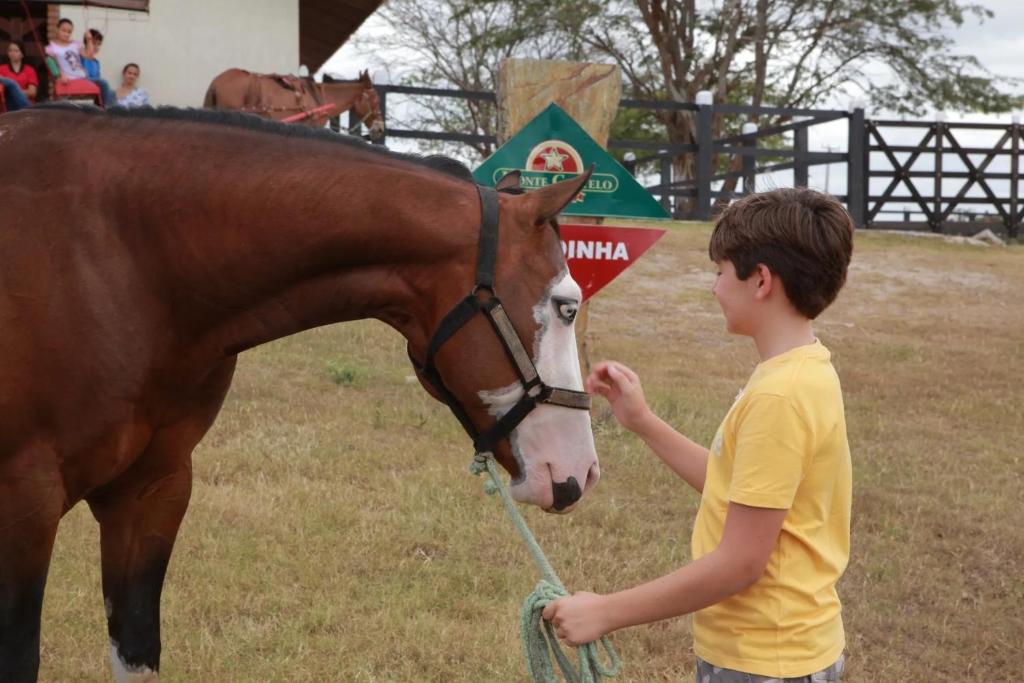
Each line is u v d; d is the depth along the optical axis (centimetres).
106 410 269
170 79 1341
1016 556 509
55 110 284
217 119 285
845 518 219
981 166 1717
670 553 493
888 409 773
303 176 274
